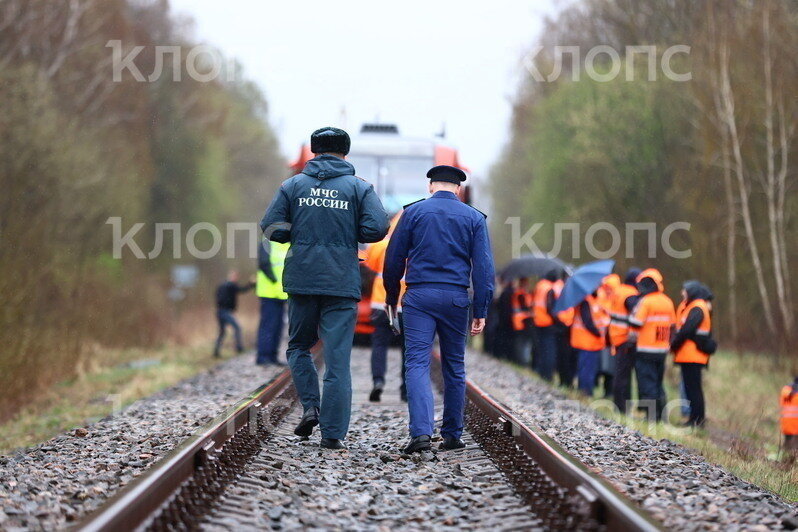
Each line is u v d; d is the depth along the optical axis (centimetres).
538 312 6781
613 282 5925
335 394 3184
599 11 15925
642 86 13450
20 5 13762
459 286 3155
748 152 11894
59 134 9894
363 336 8781
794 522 2289
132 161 15850
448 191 3206
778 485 3494
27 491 2577
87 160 10938
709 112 12125
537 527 2173
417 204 3194
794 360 8931
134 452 3322
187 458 2402
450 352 3228
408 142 8169
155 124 18250
